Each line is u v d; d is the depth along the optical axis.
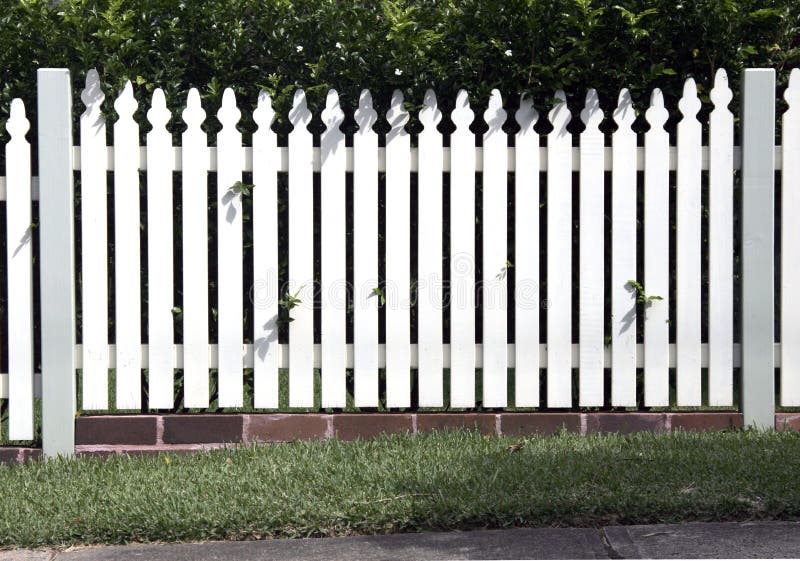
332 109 4.89
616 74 4.94
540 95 5.00
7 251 4.86
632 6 4.92
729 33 4.93
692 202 4.93
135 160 4.86
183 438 4.92
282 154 4.90
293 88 5.04
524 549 3.45
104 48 4.93
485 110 5.04
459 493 3.89
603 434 4.98
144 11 4.97
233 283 4.91
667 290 4.94
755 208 4.93
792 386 5.01
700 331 4.98
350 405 5.22
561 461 4.29
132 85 4.95
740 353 5.02
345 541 3.61
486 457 4.42
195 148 4.87
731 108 5.08
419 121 4.96
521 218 4.93
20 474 4.50
